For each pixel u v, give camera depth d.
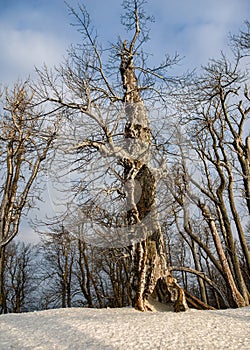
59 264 26.69
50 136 10.88
